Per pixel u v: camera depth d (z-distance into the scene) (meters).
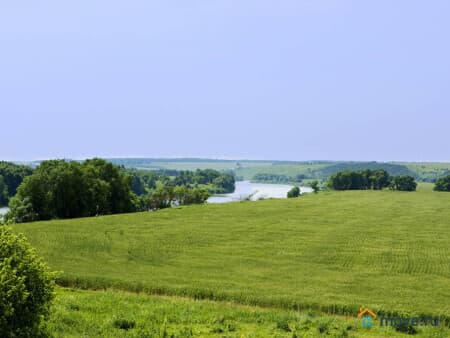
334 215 104.69
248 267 57.44
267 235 79.62
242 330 26.39
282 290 44.53
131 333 23.94
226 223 91.56
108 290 42.25
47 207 110.69
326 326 27.44
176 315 28.98
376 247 70.75
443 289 47.44
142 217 97.56
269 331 26.33
